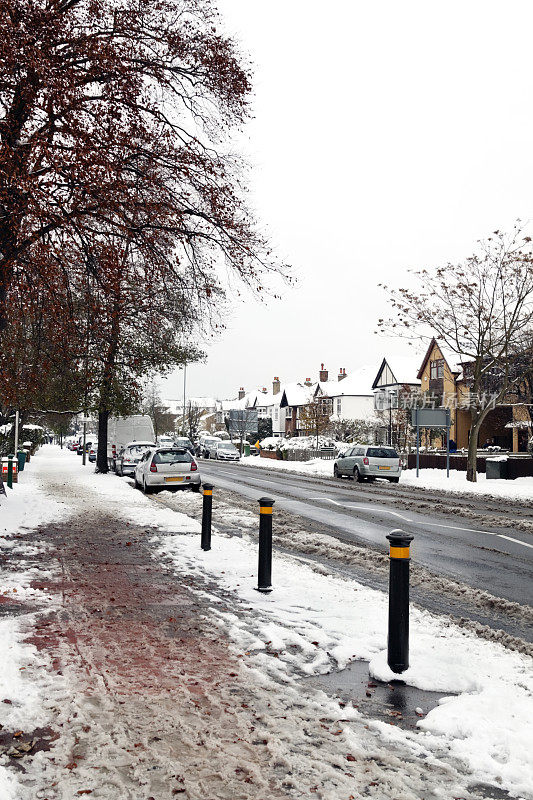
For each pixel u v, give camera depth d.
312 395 76.31
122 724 4.02
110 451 35.25
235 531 12.63
